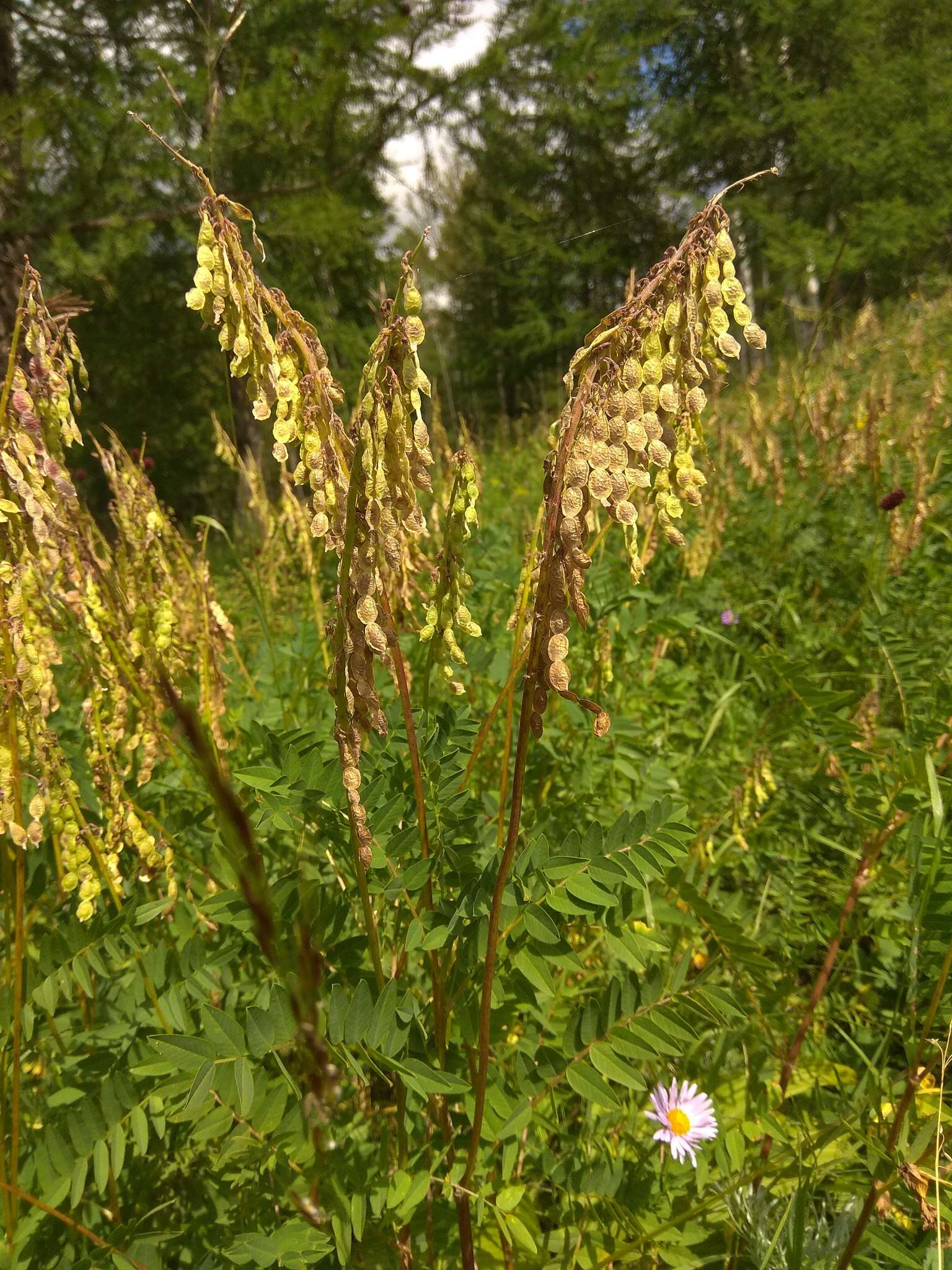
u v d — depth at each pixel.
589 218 21.98
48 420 1.34
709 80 22.77
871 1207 1.38
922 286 11.44
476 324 25.58
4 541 1.25
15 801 1.25
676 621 2.81
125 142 7.98
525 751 1.08
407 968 1.73
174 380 11.16
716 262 0.99
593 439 0.97
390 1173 1.44
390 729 1.58
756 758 2.32
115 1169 1.29
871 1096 1.60
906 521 3.71
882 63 21.12
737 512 4.32
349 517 1.03
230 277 1.05
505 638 3.12
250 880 0.58
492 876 1.34
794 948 2.37
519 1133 1.45
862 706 2.43
